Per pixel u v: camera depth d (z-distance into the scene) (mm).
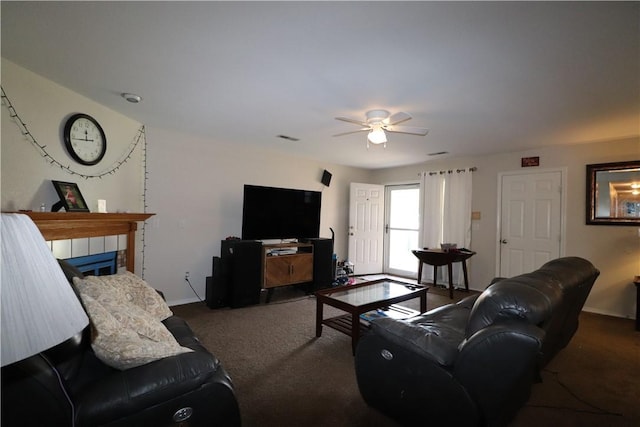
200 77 2363
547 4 1481
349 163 5969
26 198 2262
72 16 1642
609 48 1854
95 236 2789
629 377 2359
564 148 4258
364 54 1991
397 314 3266
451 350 1546
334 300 2883
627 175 3795
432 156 5168
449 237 5309
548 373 2418
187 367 1309
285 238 4629
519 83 2357
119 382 1189
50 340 675
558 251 4273
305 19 1646
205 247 4297
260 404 1958
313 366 2453
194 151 4168
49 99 2434
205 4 1538
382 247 6422
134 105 2990
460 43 1840
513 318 1413
